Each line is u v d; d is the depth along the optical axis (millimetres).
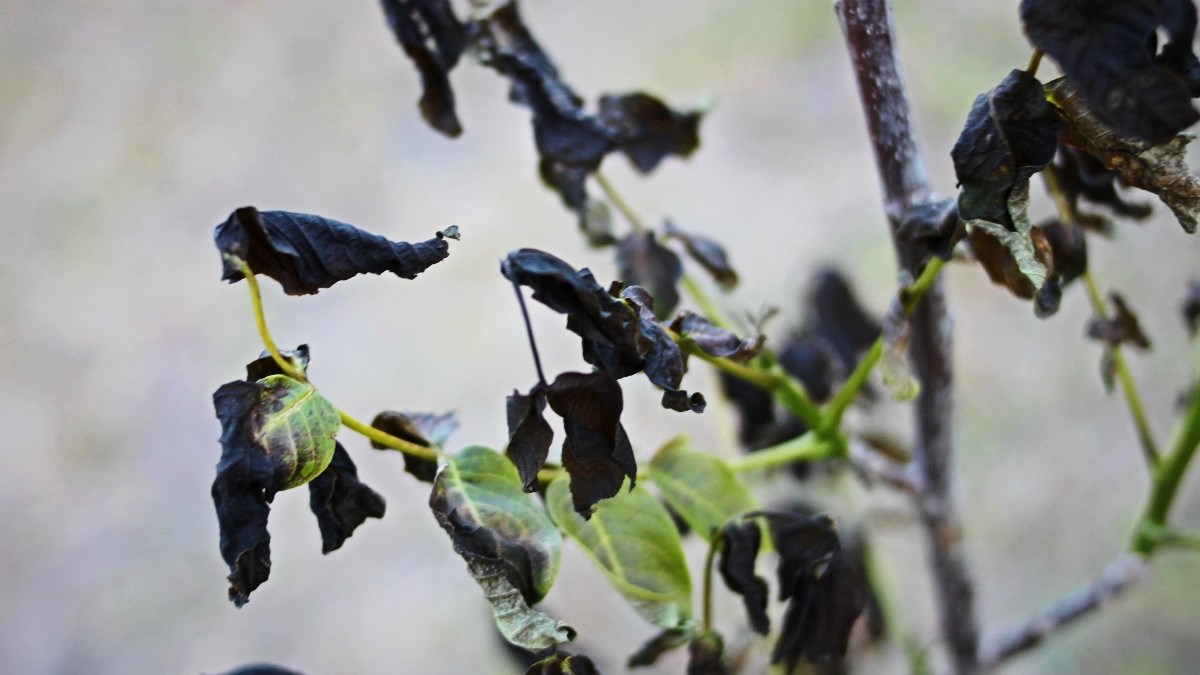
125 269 1848
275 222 588
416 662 1437
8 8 2203
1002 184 592
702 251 752
